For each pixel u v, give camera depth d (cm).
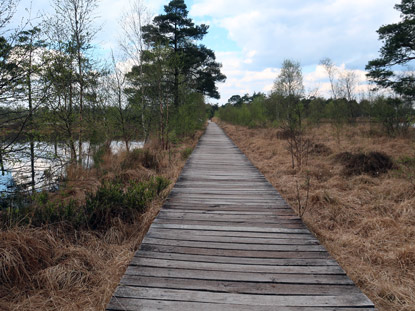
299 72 2322
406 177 621
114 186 516
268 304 219
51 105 647
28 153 507
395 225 424
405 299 257
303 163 884
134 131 1148
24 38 451
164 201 514
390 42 1389
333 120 1516
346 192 597
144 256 299
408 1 1348
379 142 1266
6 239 304
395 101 1385
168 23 1945
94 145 893
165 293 232
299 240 345
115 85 986
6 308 249
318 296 230
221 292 235
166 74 1235
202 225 393
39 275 289
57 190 609
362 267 317
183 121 1544
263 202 507
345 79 2345
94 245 366
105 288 271
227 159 1053
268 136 1700
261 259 295
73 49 743
